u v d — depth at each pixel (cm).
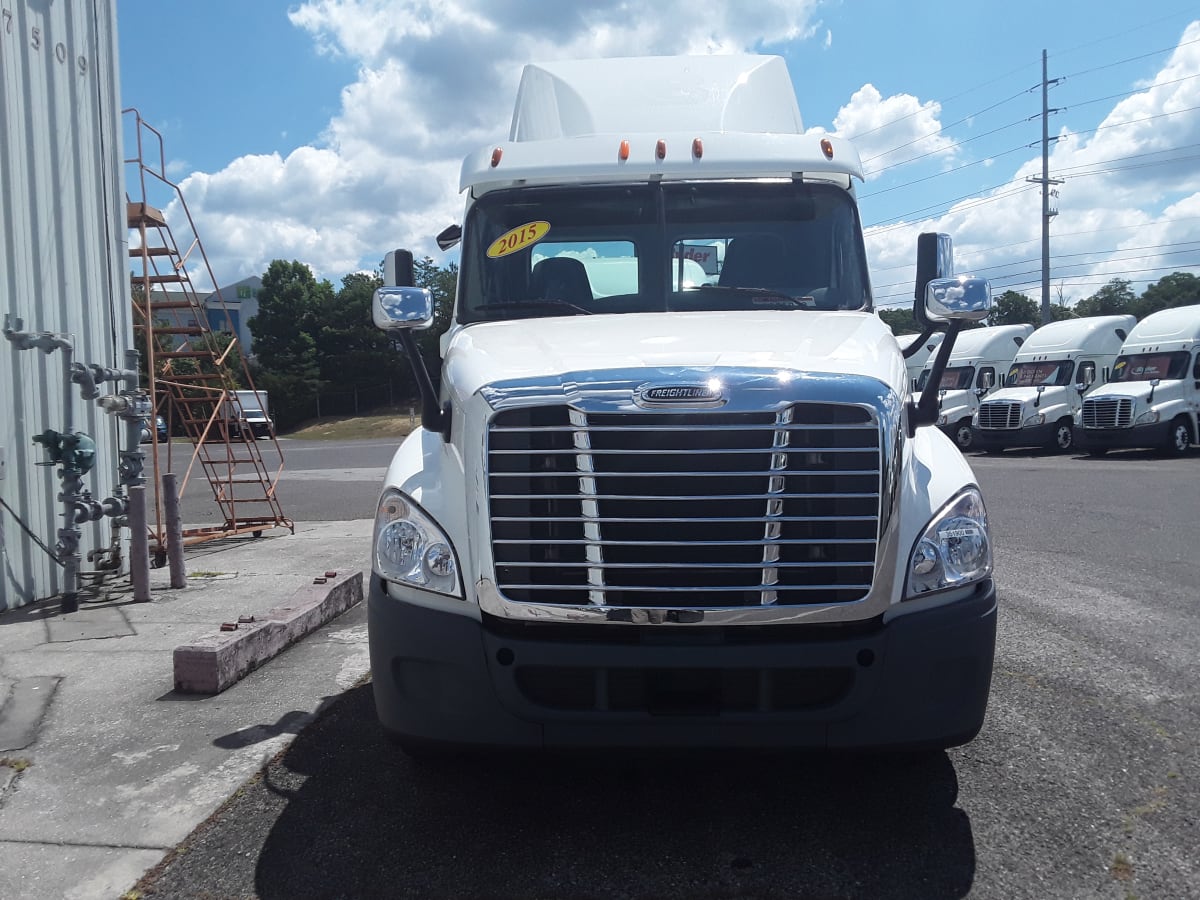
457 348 412
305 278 6612
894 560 330
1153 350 2373
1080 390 2612
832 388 328
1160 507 1245
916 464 361
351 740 450
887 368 354
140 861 343
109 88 853
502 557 332
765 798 384
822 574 328
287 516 1369
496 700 332
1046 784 394
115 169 862
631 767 413
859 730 327
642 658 324
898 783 396
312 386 6072
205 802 388
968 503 352
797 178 497
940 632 329
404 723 344
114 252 857
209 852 349
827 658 323
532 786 398
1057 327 2698
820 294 476
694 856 340
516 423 334
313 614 644
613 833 358
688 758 333
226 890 323
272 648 581
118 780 410
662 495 327
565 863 336
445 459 363
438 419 383
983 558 346
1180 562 857
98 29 834
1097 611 678
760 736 327
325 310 6444
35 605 724
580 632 334
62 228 777
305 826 367
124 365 816
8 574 702
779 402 326
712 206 491
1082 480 1653
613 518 328
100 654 590
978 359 2839
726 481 327
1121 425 2270
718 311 464
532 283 487
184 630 645
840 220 492
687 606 327
